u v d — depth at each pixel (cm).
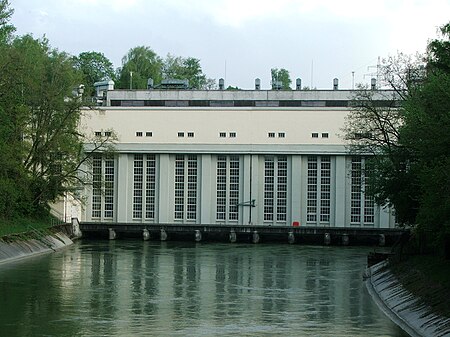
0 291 6272
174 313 5438
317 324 5103
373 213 11725
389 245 11188
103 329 4844
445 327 4516
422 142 5319
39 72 10031
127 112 12250
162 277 7312
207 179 12088
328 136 11825
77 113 10488
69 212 11906
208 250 10150
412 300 5466
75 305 5678
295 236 11425
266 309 5656
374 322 5191
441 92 5225
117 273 7531
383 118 7844
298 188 11894
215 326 5000
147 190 12300
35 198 10300
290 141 11900
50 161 10294
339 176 11788
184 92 13162
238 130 12031
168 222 12169
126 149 12188
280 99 13075
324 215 11906
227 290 6556
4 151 8925
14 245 8688
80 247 10306
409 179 7038
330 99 12938
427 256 6819
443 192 4797
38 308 5528
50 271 7538
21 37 11581
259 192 12012
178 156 12219
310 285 6900
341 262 8781
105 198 12319
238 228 11469
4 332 4728
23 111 9419
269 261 8831
